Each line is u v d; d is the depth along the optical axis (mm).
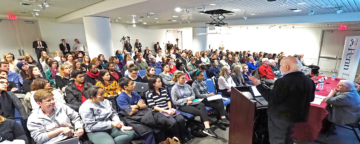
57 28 8391
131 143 1980
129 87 2170
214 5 4758
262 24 7805
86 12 5293
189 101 2479
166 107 2414
